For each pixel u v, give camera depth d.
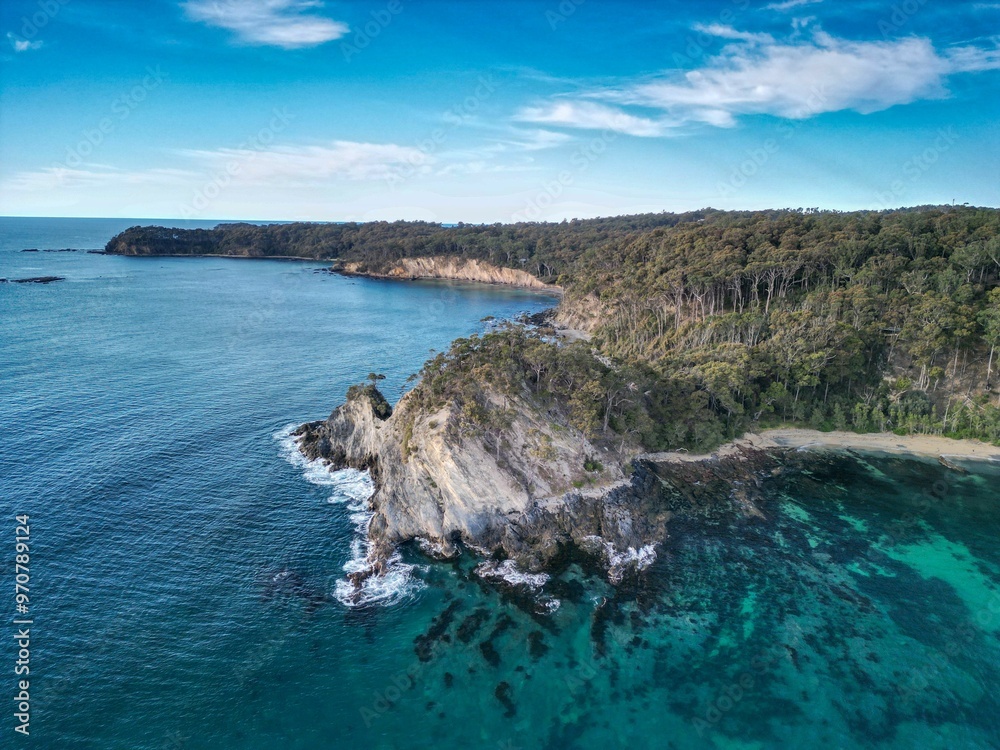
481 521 61.78
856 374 93.25
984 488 73.38
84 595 51.84
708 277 116.00
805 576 57.31
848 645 48.88
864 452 82.50
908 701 43.66
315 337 154.12
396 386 112.00
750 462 79.75
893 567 58.69
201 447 81.81
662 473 76.00
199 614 50.53
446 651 47.78
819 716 42.44
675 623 51.09
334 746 39.53
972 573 57.97
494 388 71.06
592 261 193.00
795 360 89.69
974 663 47.06
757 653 47.94
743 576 57.19
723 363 86.75
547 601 53.56
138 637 47.62
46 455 76.31
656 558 59.59
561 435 70.38
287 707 42.25
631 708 42.88
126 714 40.88
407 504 63.75
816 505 69.94
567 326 175.62
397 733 40.59
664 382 85.69
